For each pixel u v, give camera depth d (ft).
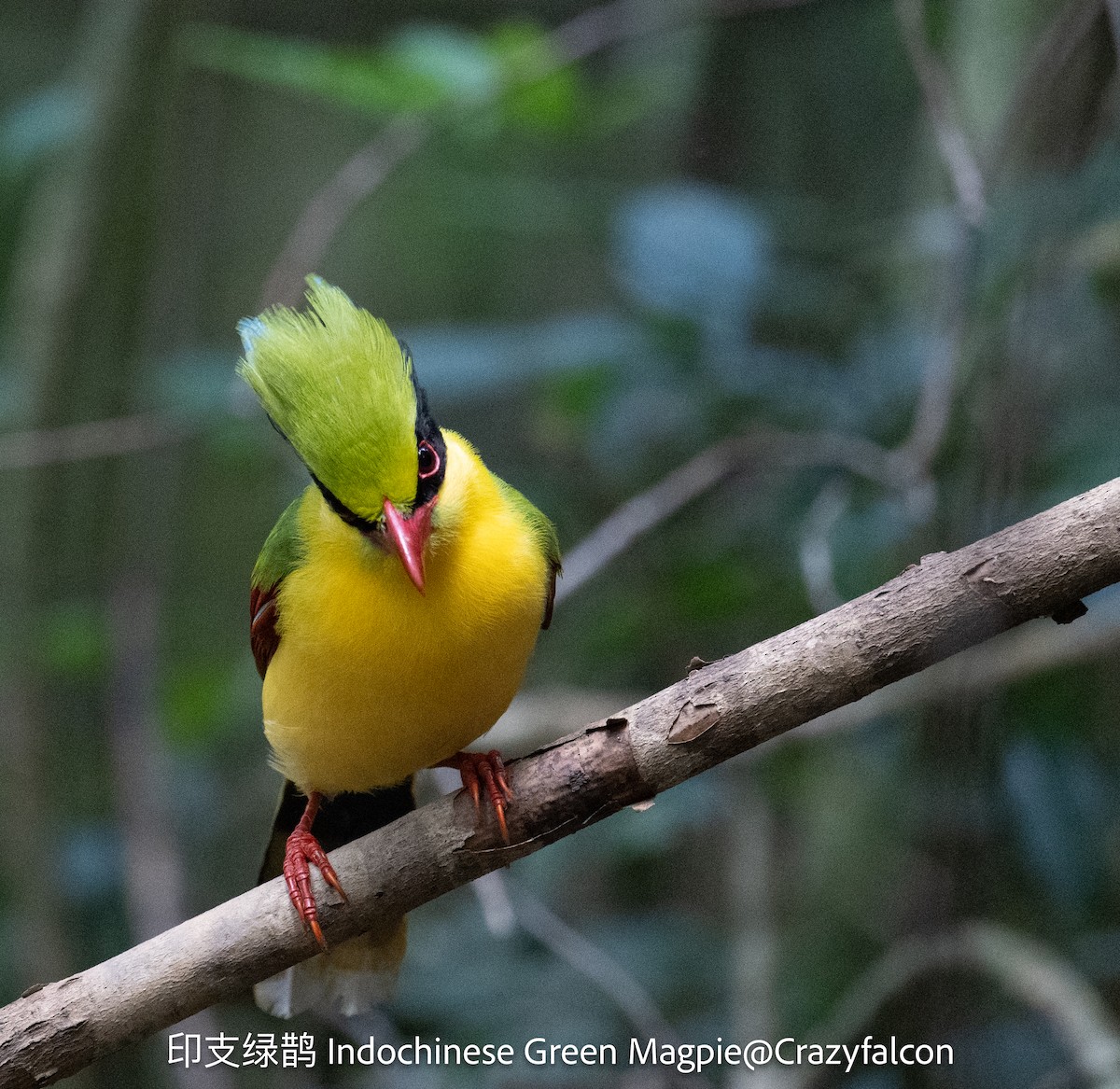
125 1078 41.45
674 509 32.35
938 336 30.68
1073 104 28.81
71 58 62.64
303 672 23.47
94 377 46.85
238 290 61.05
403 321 59.21
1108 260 32.83
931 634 19.01
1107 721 35.73
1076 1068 28.50
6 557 44.70
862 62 44.50
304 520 24.34
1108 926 35.60
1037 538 18.63
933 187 38.40
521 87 36.65
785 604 36.65
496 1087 32.81
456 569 22.74
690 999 38.70
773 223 40.32
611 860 40.96
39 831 43.42
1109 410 32.86
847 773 37.14
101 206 44.91
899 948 30.53
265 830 49.75
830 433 35.04
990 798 29.17
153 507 45.34
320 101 58.54
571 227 42.78
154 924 39.42
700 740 19.89
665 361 35.22
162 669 50.06
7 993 42.83
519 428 52.49
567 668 43.80
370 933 26.43
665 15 41.06
